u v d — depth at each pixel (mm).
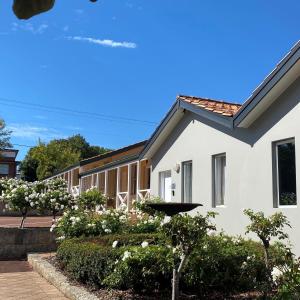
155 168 15727
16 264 11641
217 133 11828
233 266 6703
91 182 26141
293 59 8695
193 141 13062
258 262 6738
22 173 54062
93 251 7473
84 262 7668
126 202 20078
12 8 1451
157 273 6516
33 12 1462
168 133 14648
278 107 9664
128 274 6547
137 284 6629
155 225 11297
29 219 24438
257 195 10109
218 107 12344
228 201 11102
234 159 11023
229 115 10797
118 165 21250
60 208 14469
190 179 13484
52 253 12398
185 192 13578
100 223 11359
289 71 8883
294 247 8828
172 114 13680
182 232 5906
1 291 8031
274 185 9680
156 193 15453
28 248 12945
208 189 12062
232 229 10820
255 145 10289
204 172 12328
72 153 52844
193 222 5957
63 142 61531
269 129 9883
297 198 8914
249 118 10234
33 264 10938
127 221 11922
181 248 6121
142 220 11867
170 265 6438
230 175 11125
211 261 6590
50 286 8500
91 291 7156
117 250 7148
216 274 6586
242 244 7633
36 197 13969
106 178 23109
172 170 14273
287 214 9117
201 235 5996
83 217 11617
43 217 26594
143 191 17812
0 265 11469
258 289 6090
